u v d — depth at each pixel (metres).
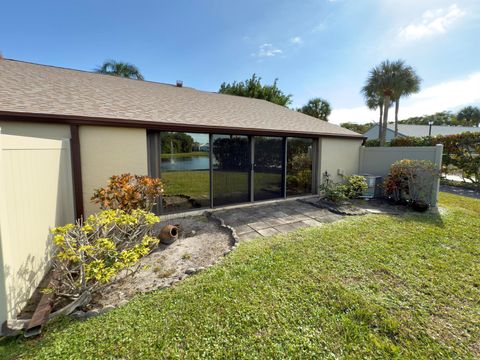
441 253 3.97
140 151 5.55
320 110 30.09
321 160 8.90
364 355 2.07
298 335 2.27
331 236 4.73
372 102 21.53
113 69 18.77
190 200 6.52
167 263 3.78
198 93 10.53
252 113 8.96
